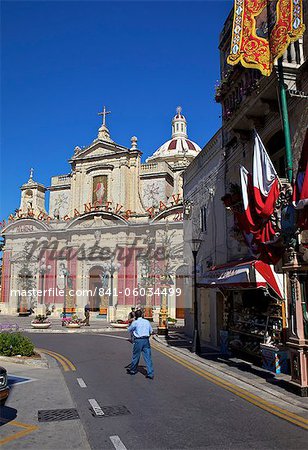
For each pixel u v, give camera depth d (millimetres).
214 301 16891
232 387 9156
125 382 9883
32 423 6566
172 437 5891
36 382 9875
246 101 12016
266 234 10445
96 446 5539
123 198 40938
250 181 11797
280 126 11398
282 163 12141
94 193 42562
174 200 38031
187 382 9812
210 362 12617
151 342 19500
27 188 48156
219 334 16203
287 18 9398
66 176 47250
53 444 5613
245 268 11195
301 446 5500
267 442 5668
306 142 8516
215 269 14359
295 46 10844
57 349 16906
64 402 7930
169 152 52969
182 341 19297
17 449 5422
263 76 11391
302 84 10164
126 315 37062
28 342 13922
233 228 13508
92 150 43531
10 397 8328
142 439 5812
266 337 11281
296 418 6754
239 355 13609
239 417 6855
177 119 58125
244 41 10289
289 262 8727
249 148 13586
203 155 19266
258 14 10305
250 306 13383
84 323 30875
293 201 8516
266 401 7871
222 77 16922
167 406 7594
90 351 16203
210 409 7371
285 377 9805
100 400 8078
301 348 8156
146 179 42156
